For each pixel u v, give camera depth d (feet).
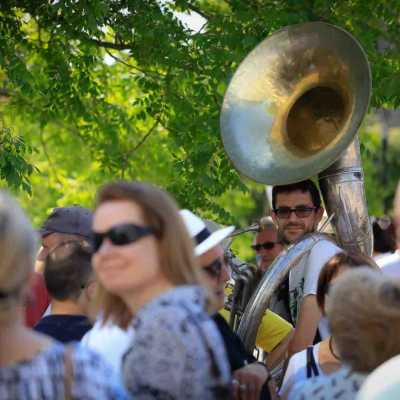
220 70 44.32
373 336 17.07
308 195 30.78
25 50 47.83
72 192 59.88
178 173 44.83
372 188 100.63
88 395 15.61
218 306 22.75
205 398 16.33
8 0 44.60
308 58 32.07
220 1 50.52
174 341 16.24
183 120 45.70
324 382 18.11
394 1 45.62
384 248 34.17
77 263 22.75
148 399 16.17
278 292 30.42
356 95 30.76
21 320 15.75
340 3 45.73
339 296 17.47
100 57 49.26
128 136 52.85
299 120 31.99
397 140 103.40
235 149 32.01
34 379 15.34
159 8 44.96
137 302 17.51
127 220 17.21
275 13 43.93
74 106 47.93
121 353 18.34
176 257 17.37
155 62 45.11
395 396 14.96
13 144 43.32
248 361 23.71
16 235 15.34
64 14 42.65
